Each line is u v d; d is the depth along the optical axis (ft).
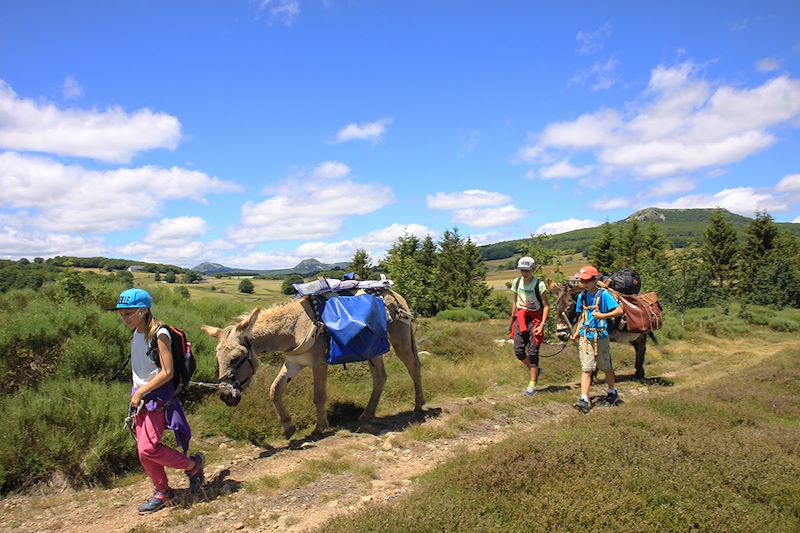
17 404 20.36
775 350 59.57
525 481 15.39
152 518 15.75
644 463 16.63
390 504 14.80
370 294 25.11
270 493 16.88
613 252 140.87
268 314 22.09
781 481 16.28
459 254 135.74
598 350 27.96
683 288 91.86
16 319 24.89
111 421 20.16
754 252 144.46
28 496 17.57
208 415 23.90
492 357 43.83
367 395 29.32
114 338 25.72
